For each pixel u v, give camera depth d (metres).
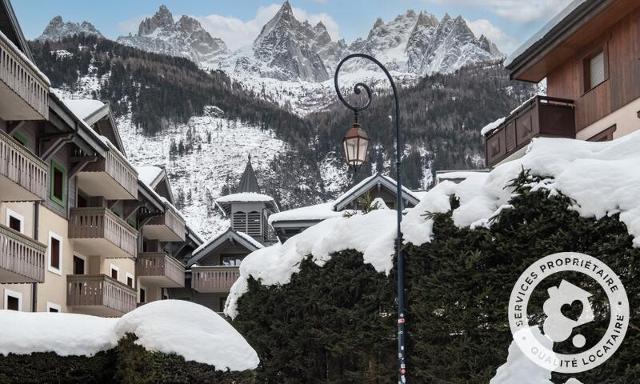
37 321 13.76
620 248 11.92
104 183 33.12
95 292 30.80
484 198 14.59
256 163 144.75
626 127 22.11
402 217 17.47
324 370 18.73
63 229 30.56
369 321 16.98
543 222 13.16
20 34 25.42
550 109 24.50
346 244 18.09
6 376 12.99
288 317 19.67
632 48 21.91
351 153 16.30
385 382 16.55
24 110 24.89
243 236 46.53
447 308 14.50
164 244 45.97
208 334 13.95
